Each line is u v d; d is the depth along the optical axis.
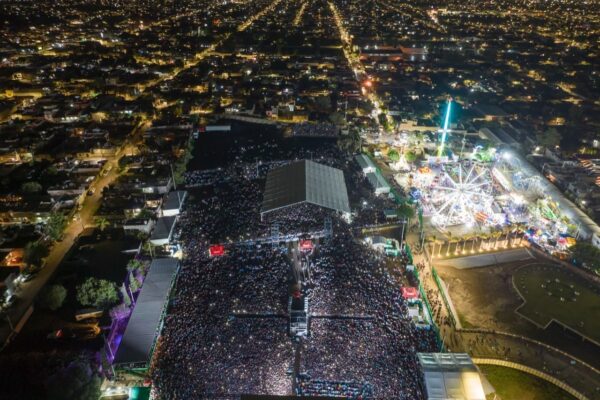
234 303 115.12
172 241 142.88
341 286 121.44
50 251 142.25
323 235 144.25
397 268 131.12
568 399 95.25
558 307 120.25
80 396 87.56
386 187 174.75
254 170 191.50
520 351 106.38
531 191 177.00
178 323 109.12
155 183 175.38
